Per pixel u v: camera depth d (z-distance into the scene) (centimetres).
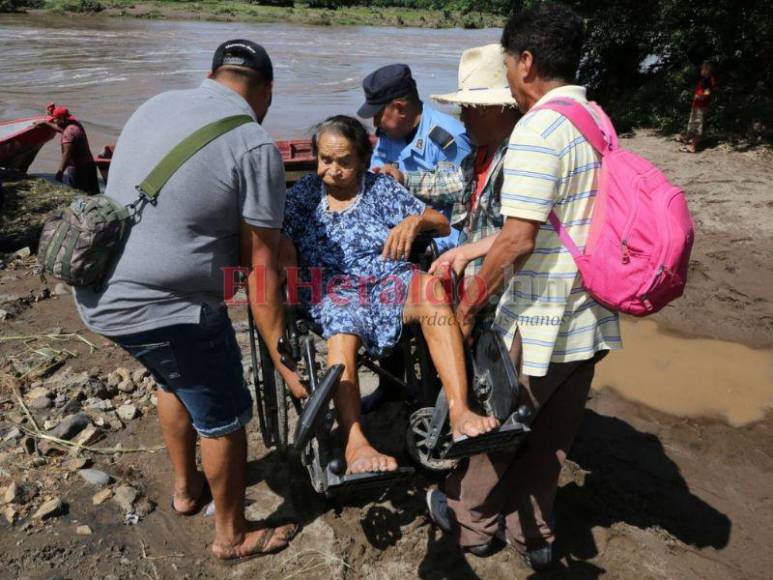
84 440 357
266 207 246
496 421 248
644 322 584
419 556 307
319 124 312
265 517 321
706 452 417
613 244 240
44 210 772
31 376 414
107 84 2111
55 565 287
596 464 397
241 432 276
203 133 238
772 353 539
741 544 341
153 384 414
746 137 1216
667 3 1469
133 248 239
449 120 405
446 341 277
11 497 315
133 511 318
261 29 4500
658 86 1513
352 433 277
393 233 304
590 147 243
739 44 1423
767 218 831
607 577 307
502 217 281
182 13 4909
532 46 245
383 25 5591
